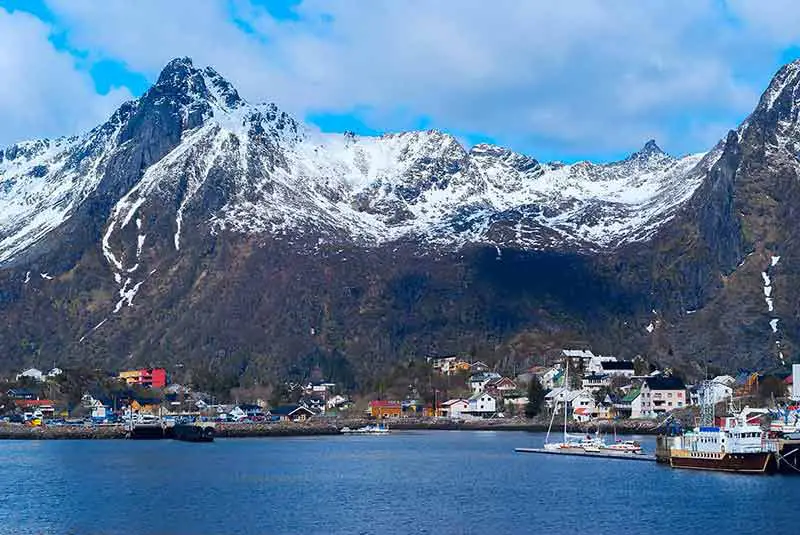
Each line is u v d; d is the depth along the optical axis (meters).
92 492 197.38
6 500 187.25
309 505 181.25
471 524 163.12
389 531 158.38
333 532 157.50
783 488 194.38
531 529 159.25
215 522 165.62
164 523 164.50
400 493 195.62
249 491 198.62
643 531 156.88
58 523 164.75
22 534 156.50
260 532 157.75
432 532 157.50
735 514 168.62
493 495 192.00
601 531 157.25
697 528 158.62
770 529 157.50
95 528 160.88
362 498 189.50
